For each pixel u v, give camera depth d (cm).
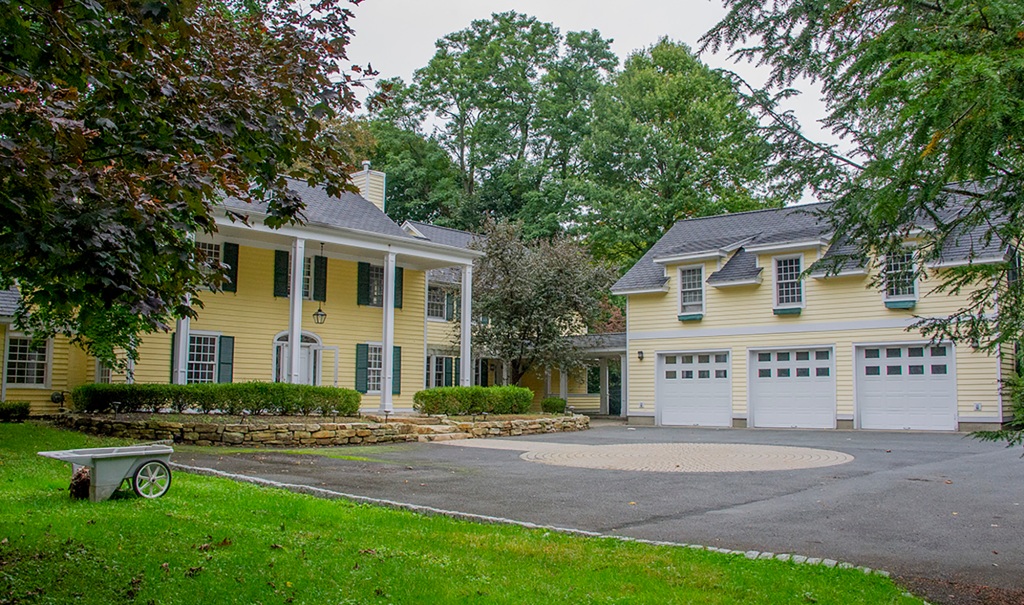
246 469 1173
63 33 485
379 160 4712
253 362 2281
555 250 2953
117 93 546
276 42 715
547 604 497
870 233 596
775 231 2645
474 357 3003
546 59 4703
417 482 1086
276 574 547
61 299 503
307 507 817
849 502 943
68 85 566
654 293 2744
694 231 2930
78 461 805
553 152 4700
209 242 2217
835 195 618
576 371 3111
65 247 459
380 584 531
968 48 420
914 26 455
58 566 545
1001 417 2066
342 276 2520
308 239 2216
